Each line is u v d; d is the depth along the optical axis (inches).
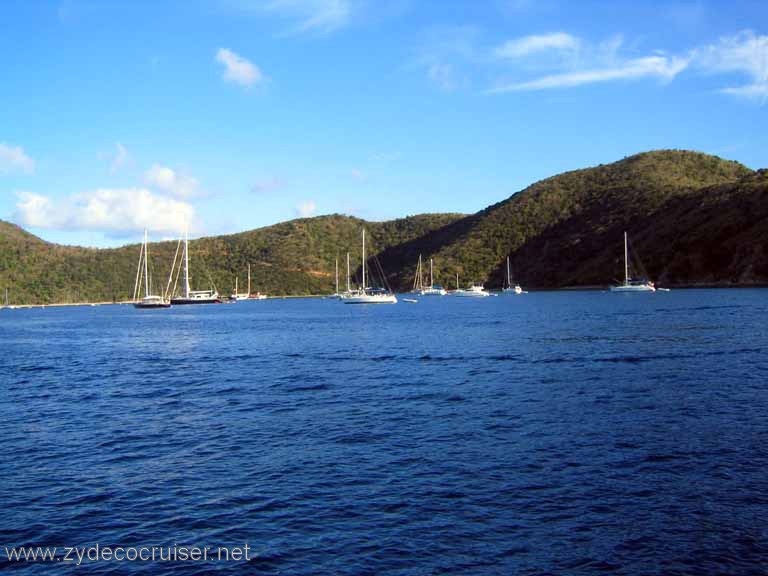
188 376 1306.6
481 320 2925.7
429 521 488.7
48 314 5447.8
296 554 441.4
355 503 527.8
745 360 1278.3
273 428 797.2
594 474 583.2
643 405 871.1
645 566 412.2
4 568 433.4
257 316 4202.8
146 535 478.6
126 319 4116.6
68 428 827.4
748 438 685.3
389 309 4702.3
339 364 1435.8
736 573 401.1
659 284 6008.9
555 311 3479.3
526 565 418.3
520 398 948.0
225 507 526.9
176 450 706.2
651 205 7283.5
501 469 603.8
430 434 741.9
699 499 516.7
